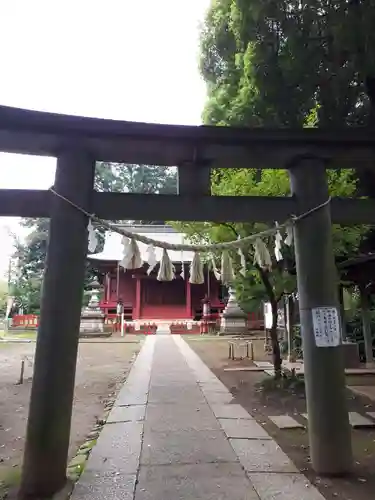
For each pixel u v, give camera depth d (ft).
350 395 29.86
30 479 13.70
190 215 16.55
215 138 16.02
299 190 16.96
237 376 38.65
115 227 15.78
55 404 14.08
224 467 15.89
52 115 14.76
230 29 31.71
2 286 149.89
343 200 17.26
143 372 40.91
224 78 35.53
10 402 29.17
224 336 89.10
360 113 29.58
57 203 15.39
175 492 13.69
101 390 33.14
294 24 25.71
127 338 86.58
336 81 26.27
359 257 36.29
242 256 18.02
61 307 14.65
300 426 21.79
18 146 15.85
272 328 34.04
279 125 28.76
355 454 17.65
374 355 51.13
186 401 27.91
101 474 15.23
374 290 46.34
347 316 55.16
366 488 14.01
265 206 16.89
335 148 17.06
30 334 99.71
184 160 16.96
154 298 119.75
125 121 15.24
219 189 31.45
